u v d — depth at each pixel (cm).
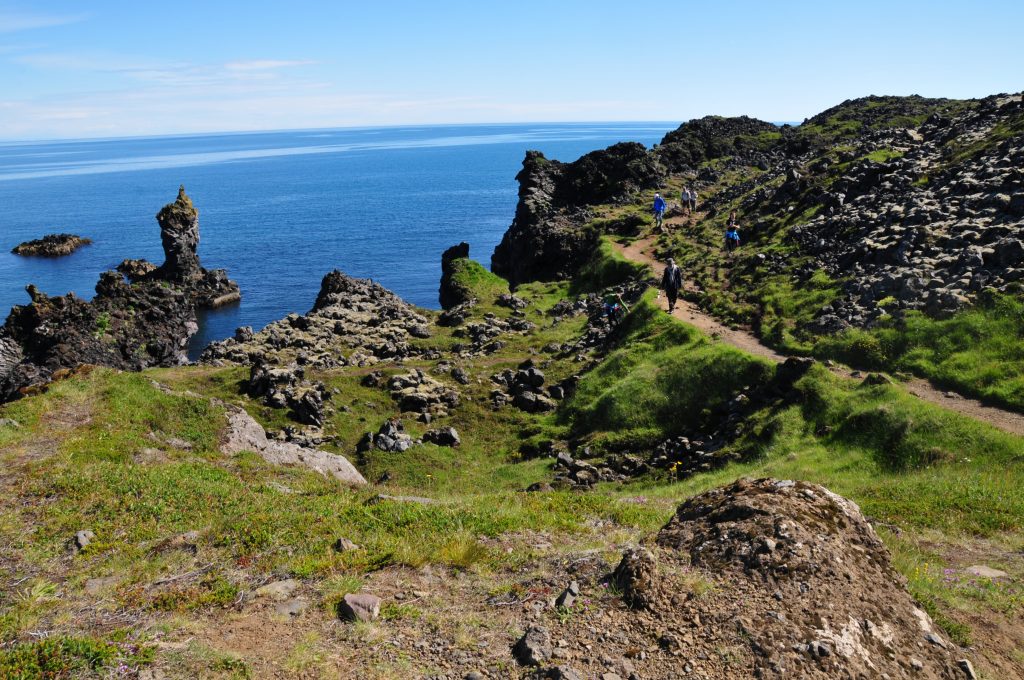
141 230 19525
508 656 947
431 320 5888
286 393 3650
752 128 11562
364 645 984
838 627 905
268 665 930
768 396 2952
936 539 1512
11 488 1695
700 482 2461
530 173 9788
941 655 930
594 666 896
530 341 4791
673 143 10119
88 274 13038
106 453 1998
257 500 1706
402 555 1292
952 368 2723
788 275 4191
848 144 7944
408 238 16588
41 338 6550
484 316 5553
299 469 2247
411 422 3612
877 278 3528
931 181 4541
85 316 6975
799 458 2430
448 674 912
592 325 4731
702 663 873
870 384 2667
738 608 951
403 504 1612
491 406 3778
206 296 10106
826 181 5669
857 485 2044
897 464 2245
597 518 1617
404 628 1030
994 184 3878
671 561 1105
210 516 1591
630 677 867
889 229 3978
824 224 4697
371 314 5928
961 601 1152
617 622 982
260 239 16688
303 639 999
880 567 1081
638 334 3981
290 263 13550
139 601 1175
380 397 3853
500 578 1210
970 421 2267
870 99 11912
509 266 9250
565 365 4172
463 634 1005
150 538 1472
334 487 2011
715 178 8894
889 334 3061
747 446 2681
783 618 917
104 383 2527
